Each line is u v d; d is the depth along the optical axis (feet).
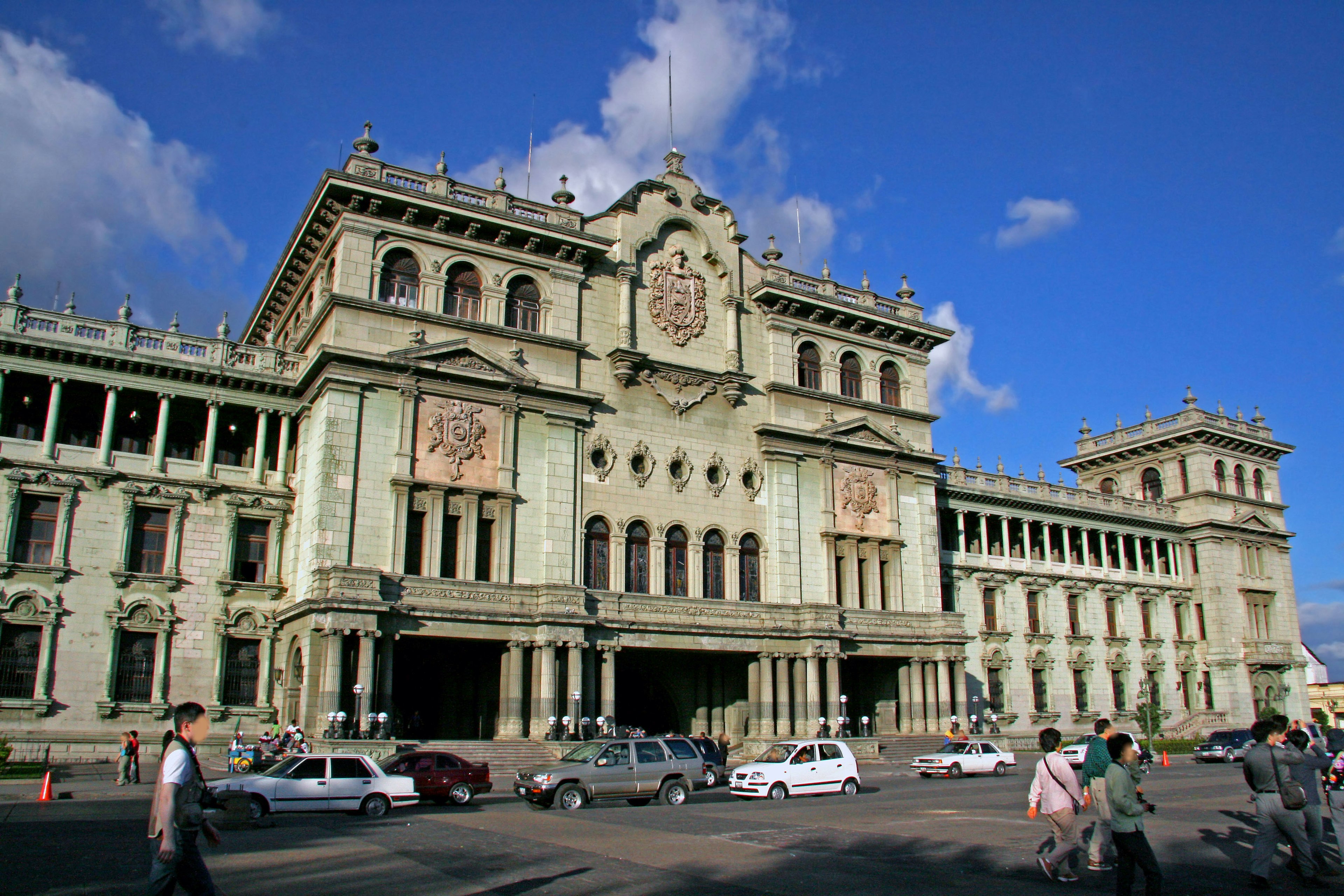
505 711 144.46
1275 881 52.11
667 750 101.19
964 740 144.87
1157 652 253.65
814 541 182.19
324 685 130.00
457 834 70.74
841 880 52.11
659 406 172.86
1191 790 110.83
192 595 144.97
